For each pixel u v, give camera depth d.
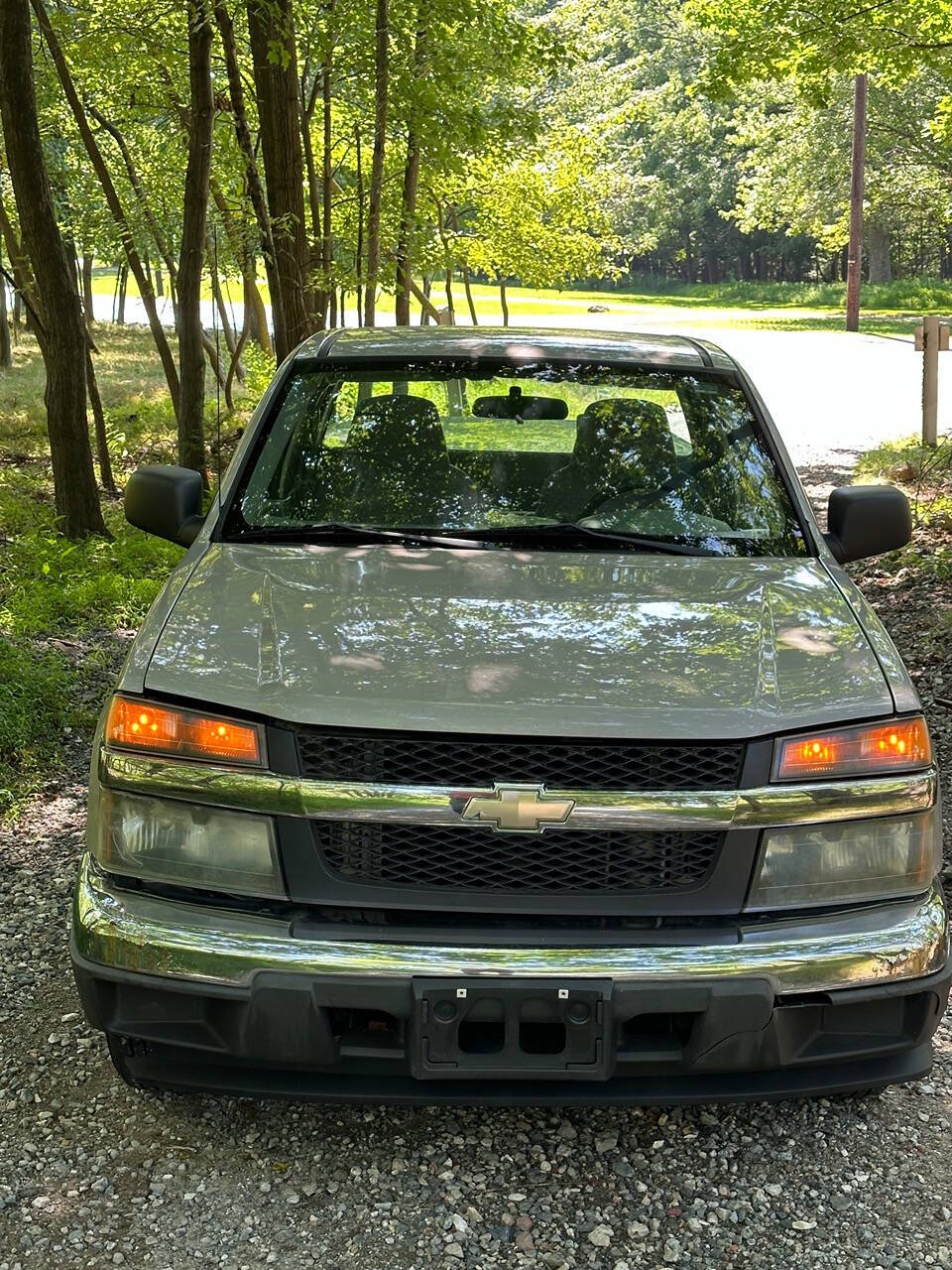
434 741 2.42
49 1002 3.31
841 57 11.80
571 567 3.16
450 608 2.87
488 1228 2.53
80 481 8.90
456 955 2.38
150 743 2.51
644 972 2.38
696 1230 2.53
